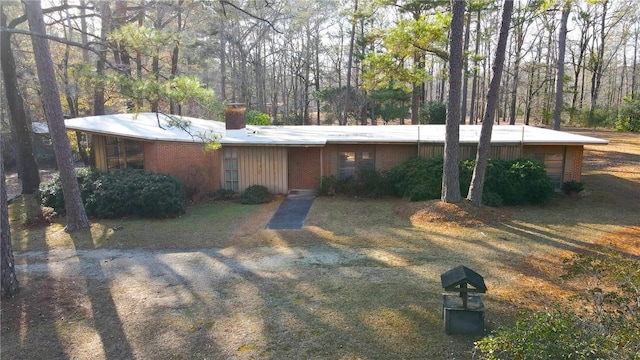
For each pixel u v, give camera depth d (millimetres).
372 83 20188
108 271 11203
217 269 11117
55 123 14141
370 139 19453
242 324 8273
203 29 32219
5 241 9531
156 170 18656
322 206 17547
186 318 8570
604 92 56344
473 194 15562
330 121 44500
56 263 11891
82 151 27609
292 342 7629
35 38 13414
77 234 14438
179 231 14555
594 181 20297
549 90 44812
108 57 26422
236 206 18109
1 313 8914
